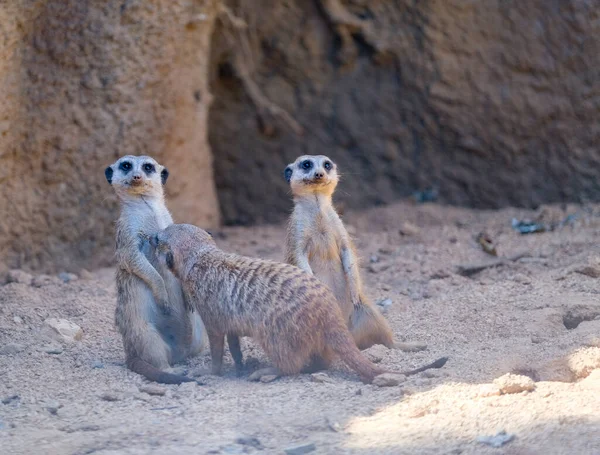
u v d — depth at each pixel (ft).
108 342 30.81
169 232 27.45
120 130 40.88
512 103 46.96
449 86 48.11
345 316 29.84
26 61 37.17
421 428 20.48
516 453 18.62
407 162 50.03
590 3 44.70
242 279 25.57
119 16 39.27
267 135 51.37
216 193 51.83
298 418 21.84
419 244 42.91
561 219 44.42
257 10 50.44
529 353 25.88
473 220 46.70
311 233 29.96
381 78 49.96
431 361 26.53
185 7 41.70
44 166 38.99
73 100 39.24
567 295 31.99
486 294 33.32
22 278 37.24
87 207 40.57
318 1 50.08
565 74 45.78
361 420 21.58
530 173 47.44
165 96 42.65
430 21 47.88
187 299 28.58
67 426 22.11
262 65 51.31
